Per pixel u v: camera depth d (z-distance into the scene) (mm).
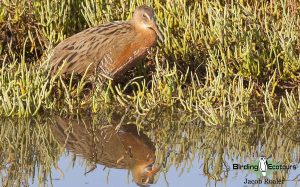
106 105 20547
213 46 21625
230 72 21281
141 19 20953
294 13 22531
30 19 21938
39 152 18375
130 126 19750
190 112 20406
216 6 22234
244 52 21156
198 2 22719
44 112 20094
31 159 18047
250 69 21281
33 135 19188
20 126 19562
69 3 22266
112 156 18234
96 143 18859
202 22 21938
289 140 19125
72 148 18562
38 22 21953
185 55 21547
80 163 17844
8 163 17859
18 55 21969
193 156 18344
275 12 22641
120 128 19656
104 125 19781
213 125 19750
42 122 19766
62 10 21984
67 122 19844
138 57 21125
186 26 21656
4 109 19828
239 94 20078
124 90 21109
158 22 22078
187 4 22828
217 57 21453
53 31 21625
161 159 18156
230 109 19781
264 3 22906
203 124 19859
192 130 19594
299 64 21406
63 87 20453
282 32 21859
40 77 20141
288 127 19656
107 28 21078
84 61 20766
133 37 20938
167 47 21625
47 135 19172
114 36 20906
